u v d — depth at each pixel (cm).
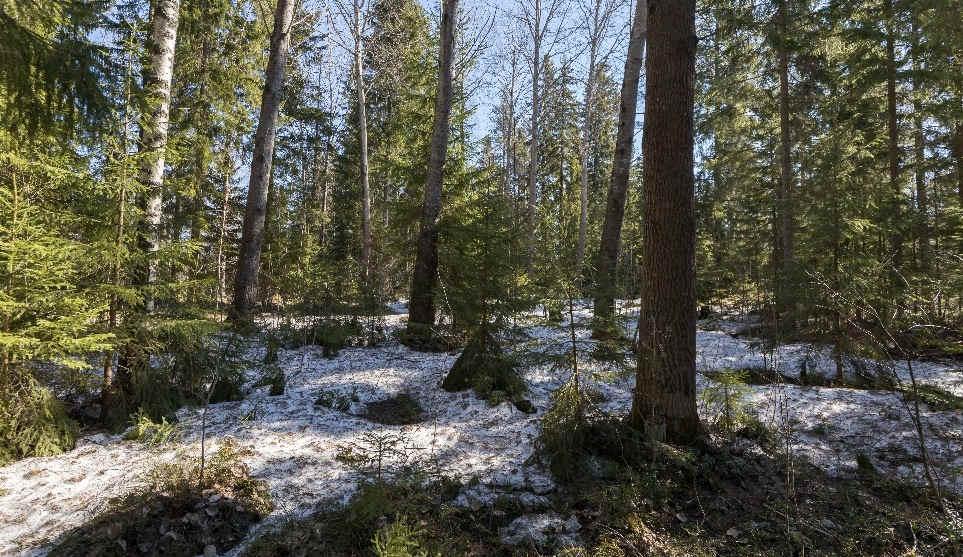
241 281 950
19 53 314
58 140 411
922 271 936
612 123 2369
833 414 573
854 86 1246
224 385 600
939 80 1072
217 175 1745
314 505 364
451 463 439
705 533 346
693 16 456
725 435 496
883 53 1176
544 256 501
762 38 1317
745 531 349
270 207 1922
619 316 501
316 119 2198
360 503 331
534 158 1809
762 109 1540
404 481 354
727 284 1662
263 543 315
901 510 376
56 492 375
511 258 653
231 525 336
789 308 739
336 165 2302
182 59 1245
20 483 389
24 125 368
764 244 1633
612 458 431
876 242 919
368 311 991
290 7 988
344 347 930
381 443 375
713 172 1898
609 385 697
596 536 339
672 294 455
